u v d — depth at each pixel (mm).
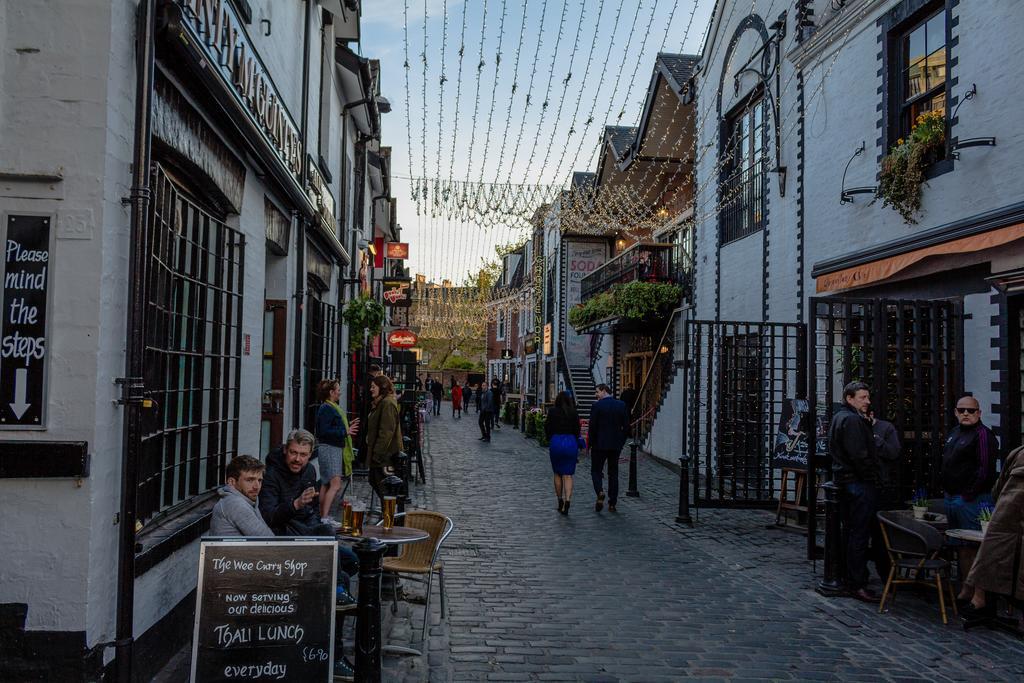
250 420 7473
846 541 7109
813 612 6539
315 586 4012
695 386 10555
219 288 6379
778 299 12555
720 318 15188
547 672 4996
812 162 11445
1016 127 7367
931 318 8180
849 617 6383
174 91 4980
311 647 3961
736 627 6070
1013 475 5918
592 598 6785
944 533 6660
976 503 6914
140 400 4230
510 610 6359
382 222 27344
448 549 8555
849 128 10422
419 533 5367
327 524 5551
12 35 3947
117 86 4109
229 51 5906
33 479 3826
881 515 6699
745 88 14086
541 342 34125
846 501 7086
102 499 3996
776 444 9953
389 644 5391
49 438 3867
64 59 3971
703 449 15812
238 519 4645
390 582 6688
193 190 6047
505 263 27578
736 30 14602
